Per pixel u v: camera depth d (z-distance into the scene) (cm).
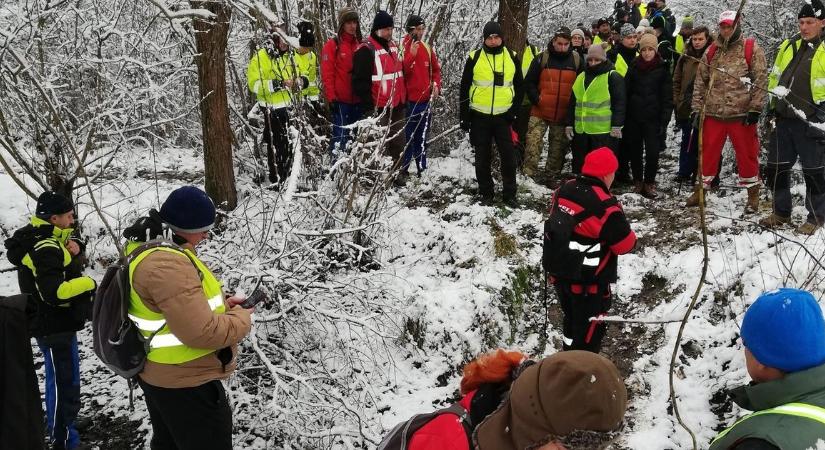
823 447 162
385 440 181
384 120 688
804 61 525
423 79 712
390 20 660
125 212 650
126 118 580
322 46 763
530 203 688
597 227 402
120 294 285
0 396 264
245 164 773
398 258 610
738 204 658
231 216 487
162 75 778
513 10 755
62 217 388
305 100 696
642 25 888
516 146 779
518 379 158
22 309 269
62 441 396
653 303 525
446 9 820
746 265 510
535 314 548
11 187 703
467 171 754
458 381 481
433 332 504
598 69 689
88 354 502
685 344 464
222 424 310
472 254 579
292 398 375
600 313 428
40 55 556
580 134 717
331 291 438
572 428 143
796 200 632
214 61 595
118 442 412
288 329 465
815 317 182
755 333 187
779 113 546
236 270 414
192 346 281
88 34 618
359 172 535
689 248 570
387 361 491
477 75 642
